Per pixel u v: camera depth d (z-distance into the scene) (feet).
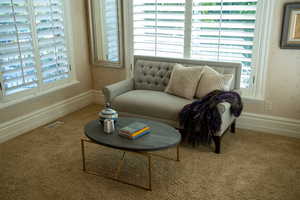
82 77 14.33
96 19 13.73
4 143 10.62
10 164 9.18
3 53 10.29
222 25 11.28
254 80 11.37
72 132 11.53
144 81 12.17
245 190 7.80
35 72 11.65
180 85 10.82
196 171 8.69
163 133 8.31
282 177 8.38
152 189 7.83
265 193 7.67
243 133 11.34
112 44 13.69
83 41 14.07
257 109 11.43
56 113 12.98
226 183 8.11
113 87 11.33
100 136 8.12
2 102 10.57
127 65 13.78
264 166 8.96
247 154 9.70
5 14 10.16
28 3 10.90
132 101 10.74
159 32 12.48
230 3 10.94
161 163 9.12
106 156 9.60
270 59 10.69
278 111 11.10
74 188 7.94
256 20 10.72
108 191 7.79
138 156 9.57
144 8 12.45
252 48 11.09
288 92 10.75
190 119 9.60
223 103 9.33
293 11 9.82
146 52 13.12
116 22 13.17
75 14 13.33
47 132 11.55
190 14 11.68
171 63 11.89
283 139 10.80
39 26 11.53
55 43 12.37
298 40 10.02
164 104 10.23
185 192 7.72
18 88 11.08
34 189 7.90
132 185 8.02
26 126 11.59
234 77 10.93
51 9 11.92
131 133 7.91
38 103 12.07
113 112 8.78
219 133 9.40
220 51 11.63
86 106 14.67
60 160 9.39
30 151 10.02
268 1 10.39
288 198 7.47
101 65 14.30
